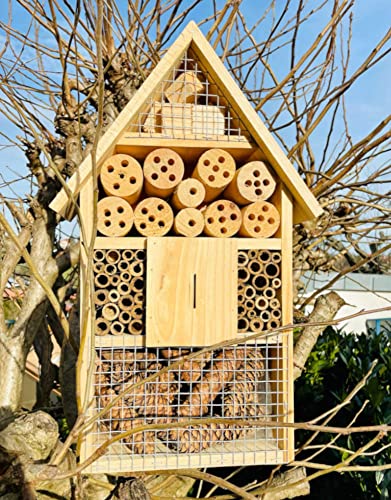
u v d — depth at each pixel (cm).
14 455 92
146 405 103
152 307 97
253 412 108
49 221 129
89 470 92
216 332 98
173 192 106
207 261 100
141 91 99
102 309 100
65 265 130
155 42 169
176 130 105
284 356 103
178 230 102
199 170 103
